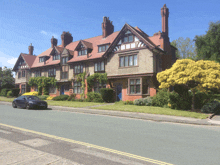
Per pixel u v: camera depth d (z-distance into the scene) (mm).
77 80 26969
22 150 4859
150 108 15891
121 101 21781
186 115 12180
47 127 8438
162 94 17812
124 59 22000
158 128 8594
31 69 35938
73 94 26812
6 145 5320
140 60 20578
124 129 8234
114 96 23141
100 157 4699
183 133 7605
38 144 5711
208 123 9789
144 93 20578
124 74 21609
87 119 11000
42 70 33969
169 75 15531
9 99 28016
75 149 5301
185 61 15406
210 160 4633
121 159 4594
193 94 15414
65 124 9250
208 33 29219
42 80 32281
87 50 26734
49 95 32219
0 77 41844
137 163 4355
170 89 20734
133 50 21156
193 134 7445
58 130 7832
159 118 11219
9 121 9930
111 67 23031
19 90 35188
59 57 31500
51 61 32688
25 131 7492
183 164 4367
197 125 9664
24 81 36688
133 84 21141
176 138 6758
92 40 30609
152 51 19734
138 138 6688
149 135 7164
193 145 5898
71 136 6828
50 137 6613
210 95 16656
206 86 13742
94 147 5516
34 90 34812
